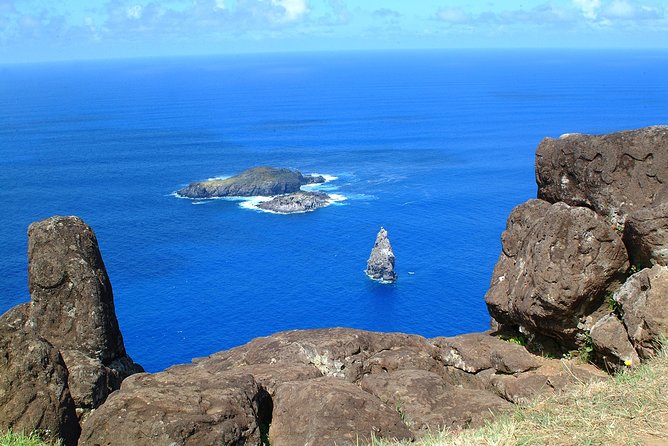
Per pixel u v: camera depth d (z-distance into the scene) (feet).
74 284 43.98
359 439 34.12
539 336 46.57
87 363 41.63
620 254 43.37
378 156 646.74
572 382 40.40
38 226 44.93
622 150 46.60
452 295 286.25
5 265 328.70
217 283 311.06
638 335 39.58
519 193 464.24
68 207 467.11
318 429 34.60
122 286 307.58
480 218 405.39
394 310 273.95
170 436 32.01
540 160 51.65
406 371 42.57
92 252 45.83
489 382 44.60
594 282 42.98
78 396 40.09
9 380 36.22
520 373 44.11
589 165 47.83
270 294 295.69
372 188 499.51
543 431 29.78
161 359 233.14
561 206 45.01
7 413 35.73
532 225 47.65
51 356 37.81
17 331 37.52
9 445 33.60
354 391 37.86
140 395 34.22
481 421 37.37
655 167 45.68
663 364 34.86
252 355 46.26
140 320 265.75
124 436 32.37
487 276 305.73
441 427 36.73
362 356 45.78
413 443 33.45
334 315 272.31
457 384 46.06
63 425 36.96
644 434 28.40
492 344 47.03
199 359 49.90
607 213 47.01
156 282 312.91
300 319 269.44
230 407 34.27
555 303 43.21
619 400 31.71
